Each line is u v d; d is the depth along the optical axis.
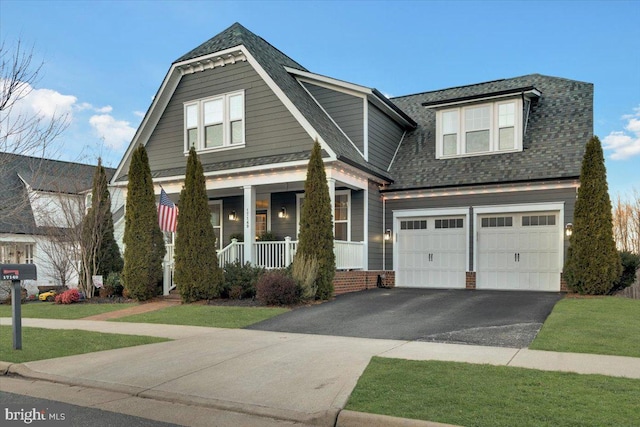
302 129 15.20
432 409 4.81
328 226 13.43
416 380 5.80
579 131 15.54
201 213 14.06
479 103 16.53
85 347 8.46
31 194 16.78
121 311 13.33
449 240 16.34
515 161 15.54
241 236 18.42
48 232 18.08
